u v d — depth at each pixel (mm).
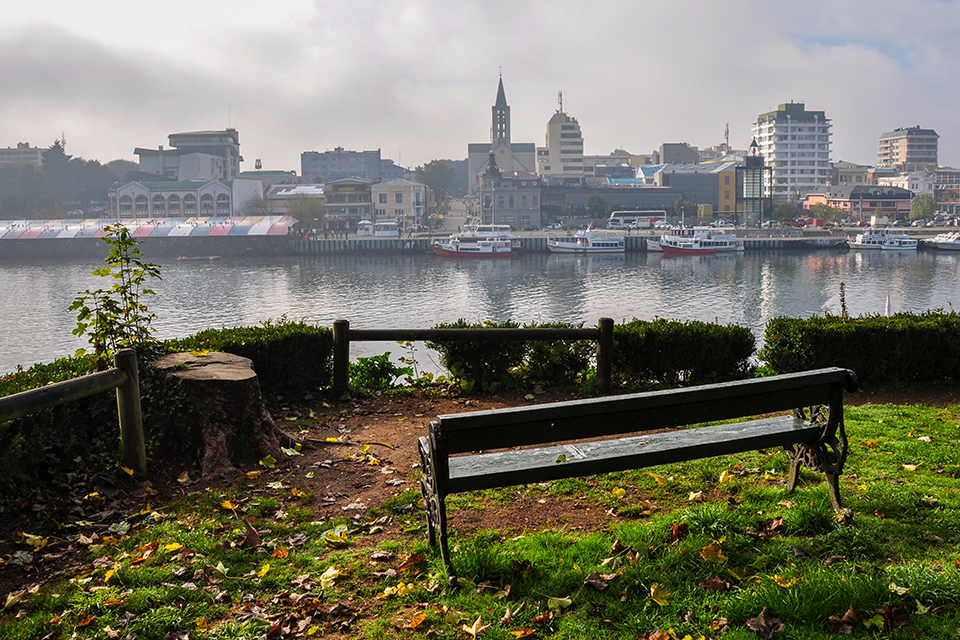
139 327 7469
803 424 5121
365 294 82750
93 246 147750
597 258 128375
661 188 195125
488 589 4164
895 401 8852
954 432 7039
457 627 3812
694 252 133375
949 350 9711
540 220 181375
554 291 82875
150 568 4578
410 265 119688
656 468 6105
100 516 5496
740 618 3684
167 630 3895
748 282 88188
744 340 9672
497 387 9680
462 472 4457
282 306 74188
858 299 72812
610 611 3834
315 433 7738
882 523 4645
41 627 3920
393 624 3887
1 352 53281
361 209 186000
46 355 52219
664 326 9758
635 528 4750
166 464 6547
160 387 6754
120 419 6176
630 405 4414
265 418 6934
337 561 4652
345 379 9273
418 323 63781
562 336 9375
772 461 6094
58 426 6215
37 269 120125
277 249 144250
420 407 8961
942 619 3537
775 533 4641
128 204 175875
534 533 4926
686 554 4316
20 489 5598
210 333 9086
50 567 4723
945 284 83000
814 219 187625
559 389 9734
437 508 4320
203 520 5355
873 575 3877
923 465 5957
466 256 133125
